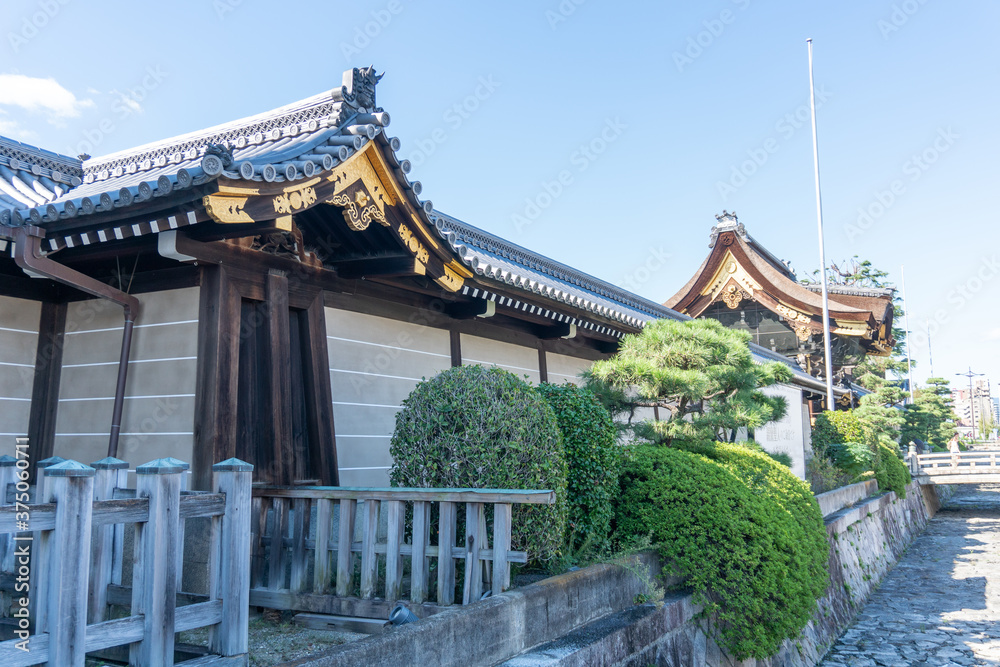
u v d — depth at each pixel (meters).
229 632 3.83
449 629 3.89
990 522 26.06
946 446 43.34
